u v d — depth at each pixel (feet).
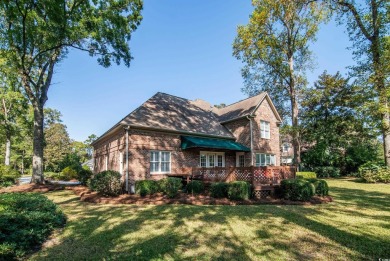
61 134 156.56
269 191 46.50
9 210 24.17
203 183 51.83
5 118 107.55
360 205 37.63
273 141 85.61
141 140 56.44
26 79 65.82
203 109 90.48
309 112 108.99
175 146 63.16
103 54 64.90
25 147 158.30
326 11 83.41
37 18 51.93
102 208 36.81
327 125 104.22
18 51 58.65
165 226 26.55
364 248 19.72
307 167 110.42
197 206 37.83
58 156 144.25
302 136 111.04
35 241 20.77
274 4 87.76
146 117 60.85
